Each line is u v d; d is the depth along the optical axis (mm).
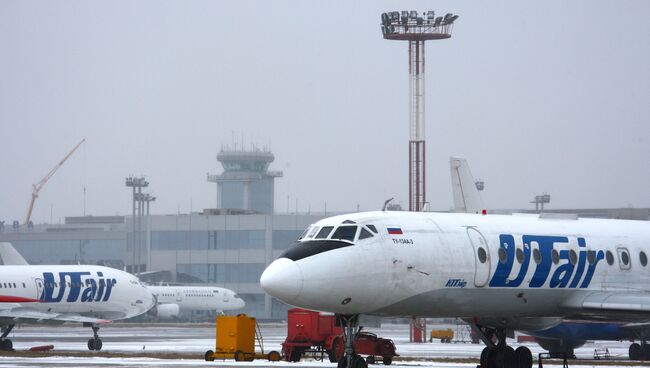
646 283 121438
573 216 123750
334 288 99750
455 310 108250
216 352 157125
